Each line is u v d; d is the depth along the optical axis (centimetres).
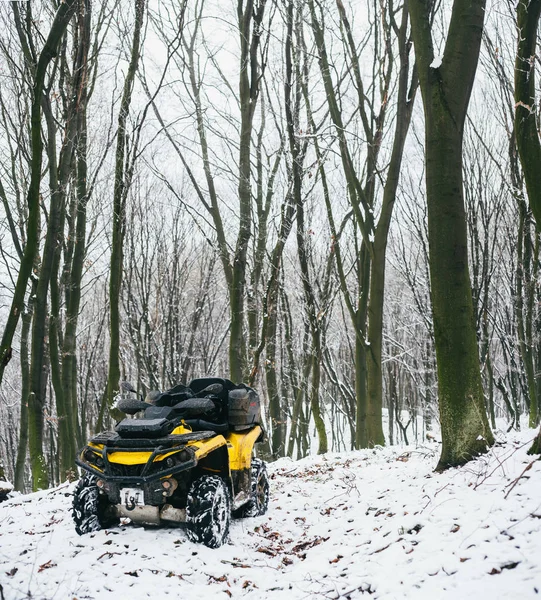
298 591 451
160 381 2348
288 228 1396
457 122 698
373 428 1387
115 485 575
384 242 1370
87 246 1596
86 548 534
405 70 1276
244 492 638
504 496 500
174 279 2183
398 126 1308
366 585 432
